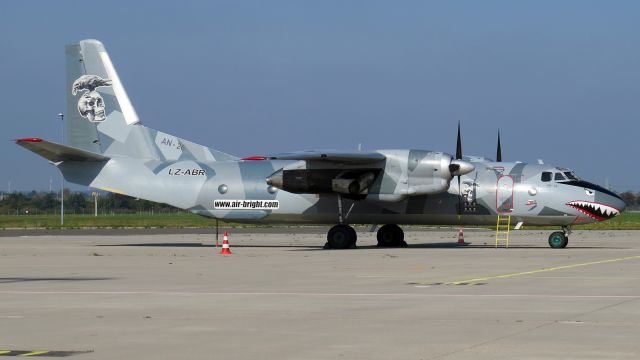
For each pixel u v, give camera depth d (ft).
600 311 68.08
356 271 108.78
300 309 70.49
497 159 178.29
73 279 98.53
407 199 167.63
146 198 177.99
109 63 182.09
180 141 180.55
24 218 490.90
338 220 173.17
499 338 55.67
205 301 76.18
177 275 103.81
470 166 160.35
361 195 163.53
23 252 157.48
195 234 260.42
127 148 180.75
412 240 213.87
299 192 165.48
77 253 153.89
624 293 80.79
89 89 182.60
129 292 83.82
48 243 198.59
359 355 50.21
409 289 85.66
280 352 51.24
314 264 122.01
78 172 180.24
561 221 164.86
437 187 160.04
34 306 72.84
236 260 131.95
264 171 175.42
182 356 50.06
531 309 69.62
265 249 167.84
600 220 163.32
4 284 92.27
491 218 167.43
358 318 65.10
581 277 98.32
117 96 181.68
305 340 55.42
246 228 326.03
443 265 118.42
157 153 180.45
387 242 177.27
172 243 197.98
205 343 54.39
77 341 55.26
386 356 49.88
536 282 92.32
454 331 58.70
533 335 56.75
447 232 280.51
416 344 53.78
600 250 157.17
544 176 165.48
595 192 162.71
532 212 164.86
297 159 159.22
